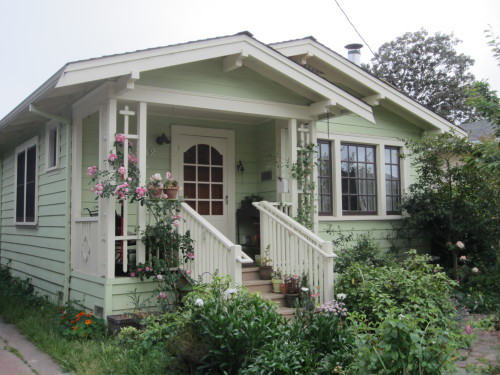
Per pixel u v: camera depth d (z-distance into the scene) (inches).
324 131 340.5
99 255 231.1
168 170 306.8
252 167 337.4
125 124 226.8
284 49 319.0
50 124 307.9
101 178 236.1
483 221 329.1
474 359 190.2
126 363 171.8
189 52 231.3
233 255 207.0
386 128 372.8
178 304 226.4
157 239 227.0
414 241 376.5
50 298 303.4
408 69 1098.7
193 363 162.7
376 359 119.0
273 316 168.2
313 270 238.8
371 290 214.7
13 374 176.1
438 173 340.5
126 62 214.5
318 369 140.6
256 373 138.5
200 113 305.1
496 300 285.6
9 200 429.4
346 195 350.6
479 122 577.3
